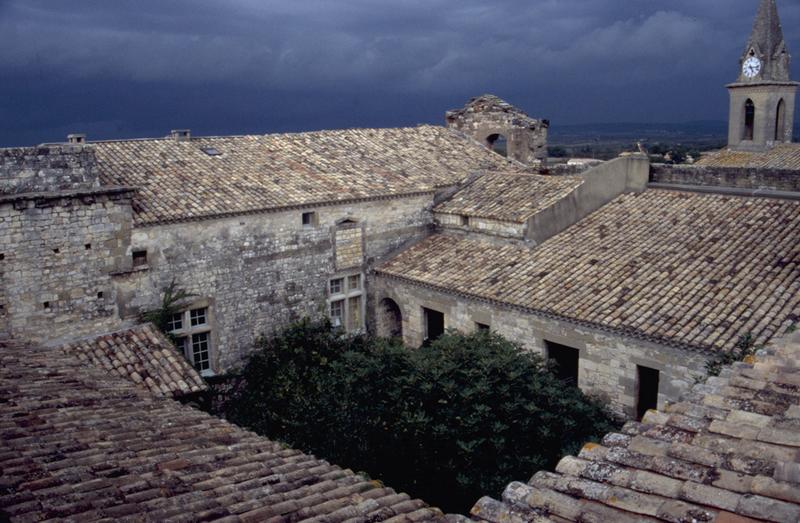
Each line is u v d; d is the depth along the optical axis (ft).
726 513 17.04
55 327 65.46
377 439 56.90
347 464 56.65
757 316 56.59
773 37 174.19
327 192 83.56
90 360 63.10
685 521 17.11
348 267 86.84
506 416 54.70
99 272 67.46
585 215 84.58
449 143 110.73
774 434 20.22
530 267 76.33
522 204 84.23
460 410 54.19
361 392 58.23
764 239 67.97
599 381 64.44
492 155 109.91
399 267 86.79
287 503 24.80
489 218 84.38
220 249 75.41
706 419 22.17
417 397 55.72
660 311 61.16
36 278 63.87
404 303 85.76
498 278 76.13
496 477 52.06
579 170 107.34
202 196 76.02
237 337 78.02
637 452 20.81
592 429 58.23
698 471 19.03
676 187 83.71
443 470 53.93
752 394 23.50
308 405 61.62
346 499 25.84
